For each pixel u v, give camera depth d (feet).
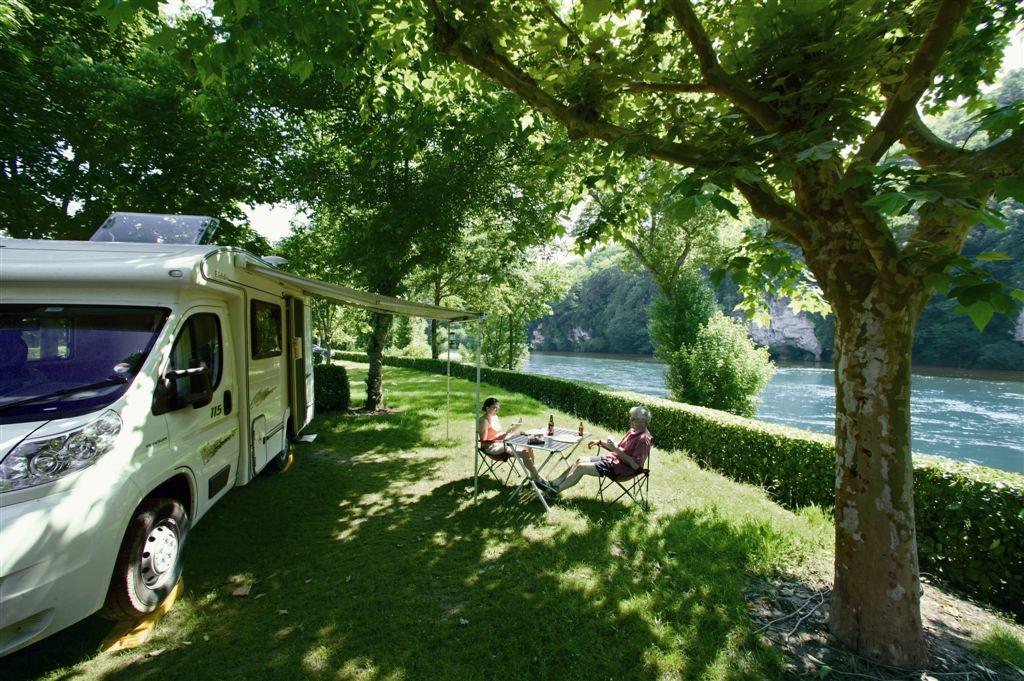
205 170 30.37
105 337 10.35
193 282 11.32
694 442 26.32
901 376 9.79
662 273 57.67
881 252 8.65
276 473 21.47
